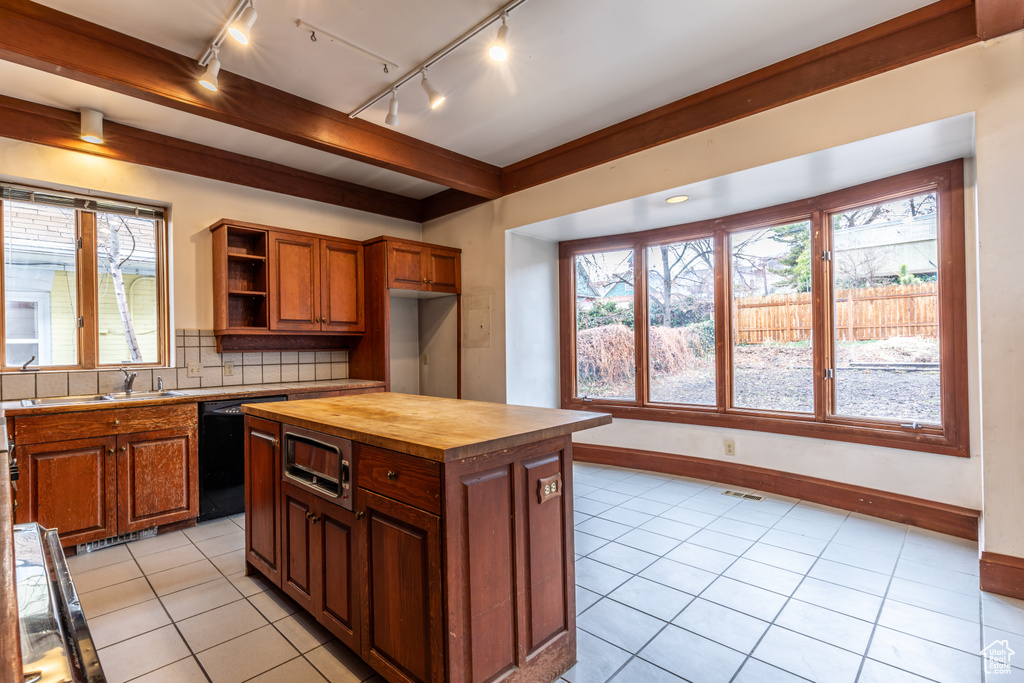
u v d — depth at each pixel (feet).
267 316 11.81
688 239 12.94
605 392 14.65
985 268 6.80
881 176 9.43
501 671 4.74
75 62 7.03
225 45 7.75
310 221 13.53
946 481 8.91
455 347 15.06
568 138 11.59
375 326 13.48
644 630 6.14
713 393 12.57
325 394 11.82
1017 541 6.70
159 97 7.86
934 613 6.36
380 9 6.97
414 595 4.64
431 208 15.76
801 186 9.98
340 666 5.56
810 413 10.84
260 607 6.80
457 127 10.89
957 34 6.97
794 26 7.54
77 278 10.44
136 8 6.84
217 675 5.39
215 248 11.57
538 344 14.69
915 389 9.37
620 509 10.41
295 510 6.48
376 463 5.05
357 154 10.48
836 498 10.23
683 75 8.91
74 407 8.45
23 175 9.39
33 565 3.36
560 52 8.09
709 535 9.00
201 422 9.93
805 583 7.22
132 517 9.05
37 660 2.15
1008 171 6.65
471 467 4.50
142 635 6.14
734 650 5.72
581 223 12.96
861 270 10.07
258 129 9.18
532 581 5.07
